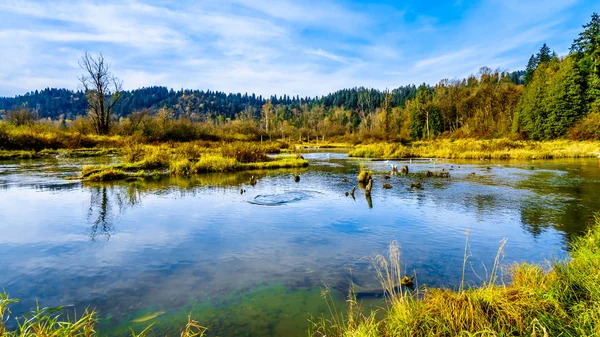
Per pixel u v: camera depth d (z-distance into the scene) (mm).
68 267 5945
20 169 20312
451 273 5488
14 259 6320
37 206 10812
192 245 7105
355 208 10555
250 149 27469
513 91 67000
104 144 36406
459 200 11711
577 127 42094
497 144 36781
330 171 21641
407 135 82500
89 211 10133
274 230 8156
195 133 46344
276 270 5746
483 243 7070
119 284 5246
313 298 4684
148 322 4094
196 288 5082
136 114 47906
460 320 3396
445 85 97500
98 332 3867
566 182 15531
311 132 87188
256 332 3836
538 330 3123
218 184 15594
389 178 17797
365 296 4695
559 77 46906
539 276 4352
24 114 45969
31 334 3125
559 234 7625
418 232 7934
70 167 21406
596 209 10008
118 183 15805
